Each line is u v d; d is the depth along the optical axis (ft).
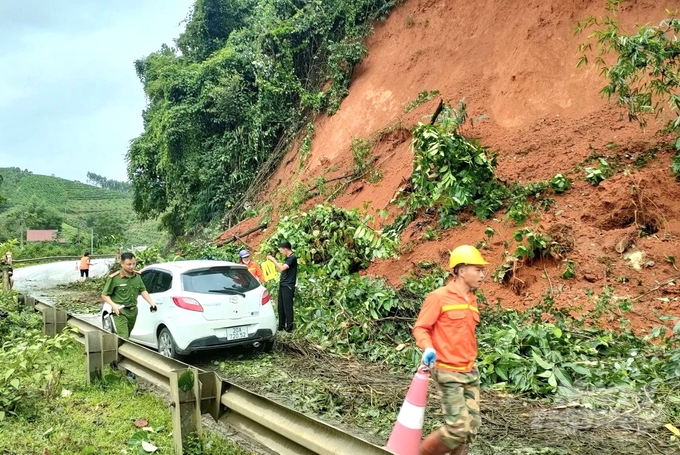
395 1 66.28
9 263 64.54
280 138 75.15
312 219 42.96
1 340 28.53
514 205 36.19
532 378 20.17
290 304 31.48
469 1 57.47
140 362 20.25
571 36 44.88
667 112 35.86
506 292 31.78
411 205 39.50
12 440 16.57
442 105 44.29
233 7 95.55
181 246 65.05
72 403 20.20
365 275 40.29
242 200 74.59
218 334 25.52
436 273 34.37
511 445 15.92
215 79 80.79
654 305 26.94
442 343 13.66
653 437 16.11
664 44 30.50
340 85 66.39
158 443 16.48
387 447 13.44
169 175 83.76
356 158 53.72
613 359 22.72
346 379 22.66
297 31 72.79
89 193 459.32
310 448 12.00
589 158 36.22
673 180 32.17
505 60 48.57
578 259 30.63
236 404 14.76
